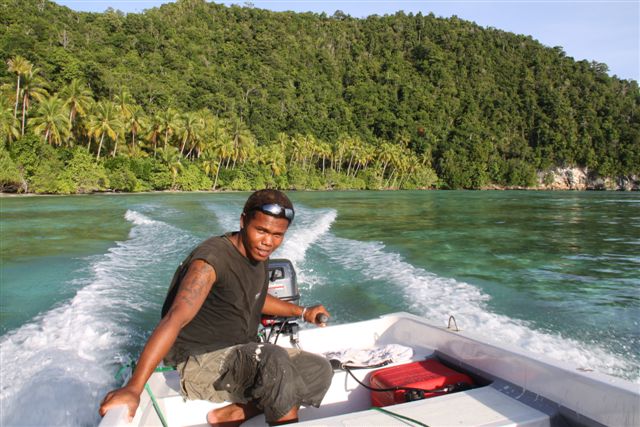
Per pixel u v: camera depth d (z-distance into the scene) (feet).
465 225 58.44
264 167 253.03
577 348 14.76
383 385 7.60
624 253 35.88
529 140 445.78
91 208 85.66
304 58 509.76
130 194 168.14
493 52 562.66
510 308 19.34
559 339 15.53
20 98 171.94
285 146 291.99
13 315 18.02
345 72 517.55
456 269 28.19
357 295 20.89
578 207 106.42
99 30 378.32
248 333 6.27
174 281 5.74
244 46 485.97
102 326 16.31
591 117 428.15
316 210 82.02
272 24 548.72
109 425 4.52
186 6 551.18
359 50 566.36
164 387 7.20
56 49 249.34
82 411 10.36
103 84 255.29
